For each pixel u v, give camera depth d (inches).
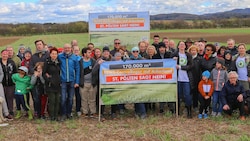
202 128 312.7
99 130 313.3
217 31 2549.2
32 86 358.3
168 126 321.1
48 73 342.6
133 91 354.9
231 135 289.7
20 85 359.9
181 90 358.9
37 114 365.7
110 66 353.1
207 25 3139.8
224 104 346.6
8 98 374.0
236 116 353.7
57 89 344.5
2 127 331.0
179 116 359.6
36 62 363.9
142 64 353.1
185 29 3004.4
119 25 498.6
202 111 351.6
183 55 355.9
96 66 356.2
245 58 362.3
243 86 360.8
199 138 283.1
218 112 356.8
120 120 351.6
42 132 310.5
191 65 354.0
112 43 503.2
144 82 354.6
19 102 364.5
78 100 374.0
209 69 360.2
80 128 321.4
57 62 343.9
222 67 356.2
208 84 347.6
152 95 355.9
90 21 500.1
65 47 347.9
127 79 353.7
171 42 462.6
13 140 289.4
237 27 3159.5
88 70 362.9
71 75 351.3
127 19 496.4
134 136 291.7
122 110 383.6
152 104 401.4
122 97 354.9
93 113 371.2
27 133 308.8
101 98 353.7
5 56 366.3
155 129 308.5
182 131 303.7
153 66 353.4
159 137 287.1
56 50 342.6
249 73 358.9
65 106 353.4
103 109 378.6
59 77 345.4
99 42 502.9
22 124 341.4
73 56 353.4
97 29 501.0
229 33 2260.1
